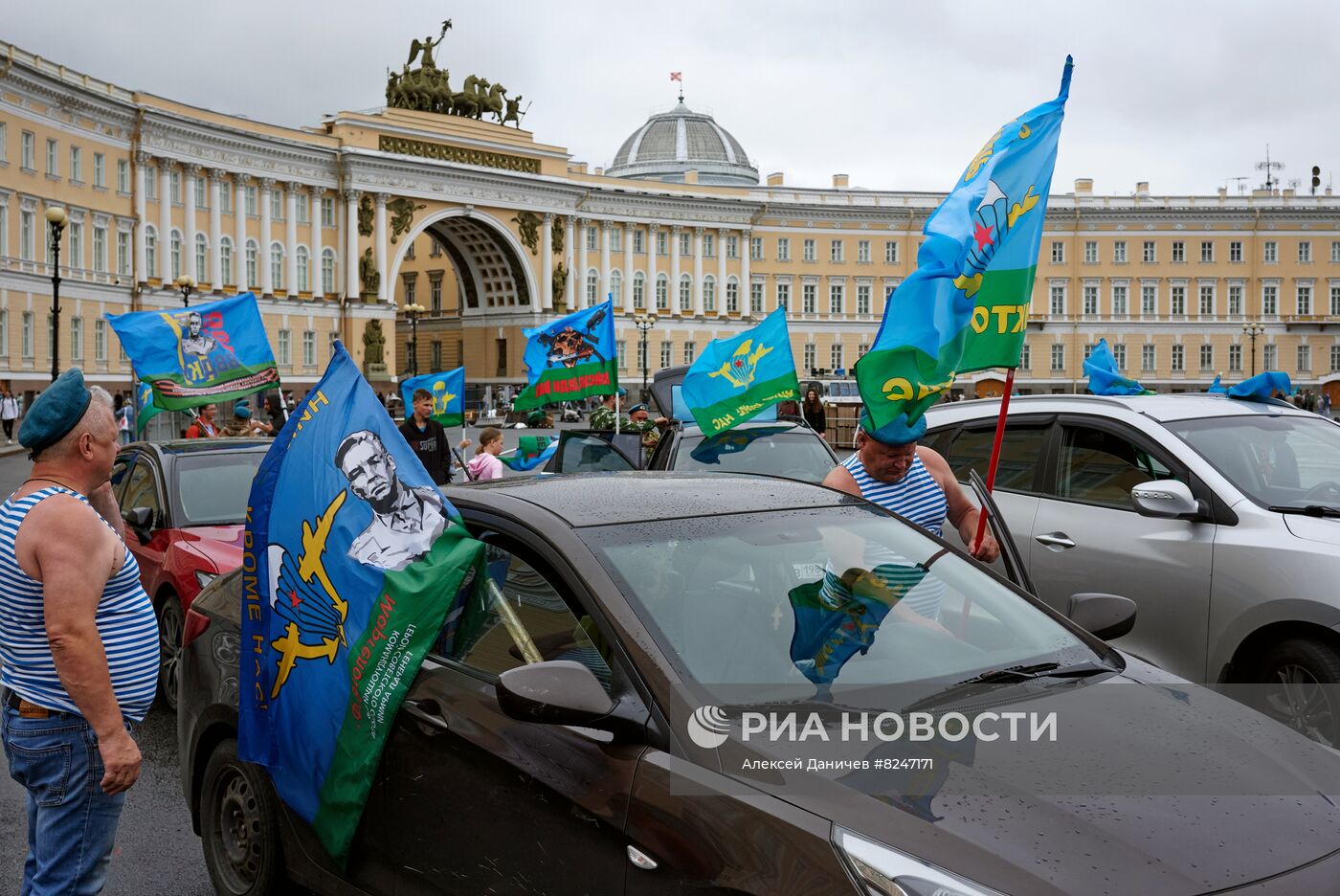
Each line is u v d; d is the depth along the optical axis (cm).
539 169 8069
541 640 392
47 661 404
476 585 432
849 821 303
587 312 1731
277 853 479
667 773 333
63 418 401
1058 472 767
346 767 425
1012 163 564
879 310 9300
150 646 422
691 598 388
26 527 393
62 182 5503
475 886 382
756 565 412
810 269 9206
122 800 425
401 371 9431
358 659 428
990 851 291
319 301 6988
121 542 413
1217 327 9344
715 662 367
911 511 613
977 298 562
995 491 801
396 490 439
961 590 434
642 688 355
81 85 5609
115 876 555
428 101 7531
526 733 374
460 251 8381
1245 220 9300
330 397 462
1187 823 308
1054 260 9312
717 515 439
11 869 565
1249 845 302
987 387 9431
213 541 873
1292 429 737
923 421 585
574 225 8294
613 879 336
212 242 6481
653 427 1688
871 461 607
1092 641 426
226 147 6512
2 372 5034
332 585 441
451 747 394
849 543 439
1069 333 9319
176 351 1374
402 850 412
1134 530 702
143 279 6094
